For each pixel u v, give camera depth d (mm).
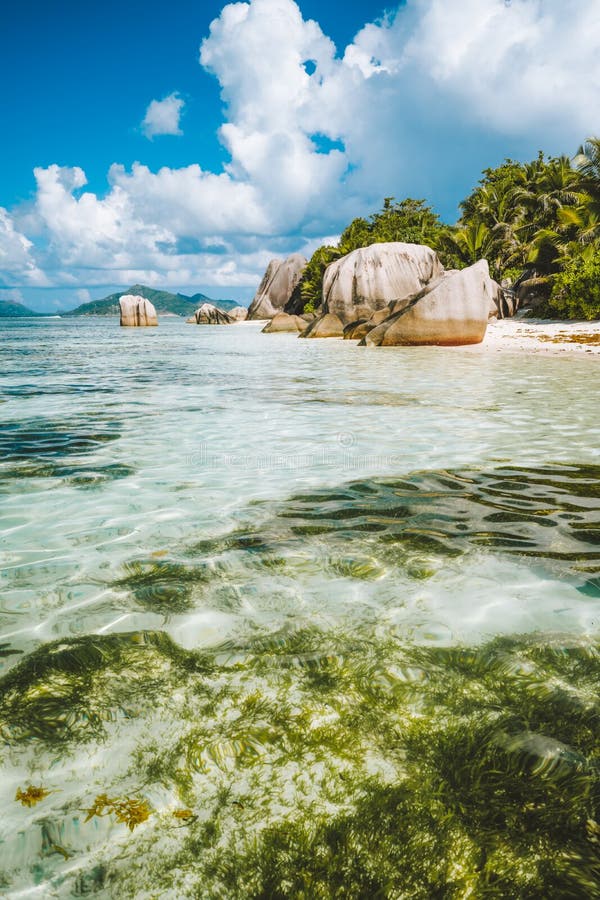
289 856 1321
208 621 2412
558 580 2748
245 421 6812
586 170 30062
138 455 5266
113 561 3045
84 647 2232
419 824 1396
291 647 2197
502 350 16547
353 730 1733
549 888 1233
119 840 1378
